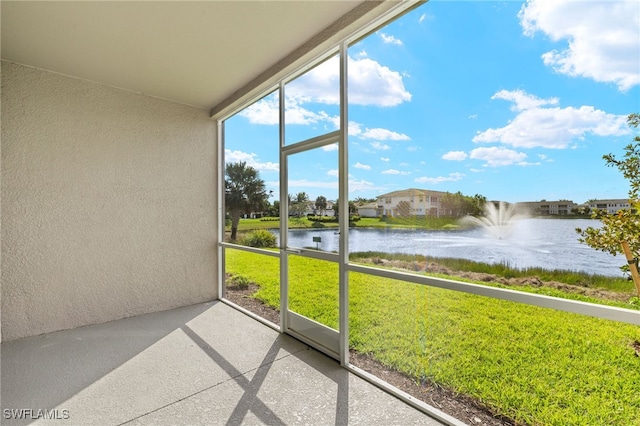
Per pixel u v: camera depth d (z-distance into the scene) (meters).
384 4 2.04
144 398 2.02
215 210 4.30
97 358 2.55
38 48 2.69
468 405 1.84
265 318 3.53
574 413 1.50
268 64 3.01
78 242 3.26
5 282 2.88
